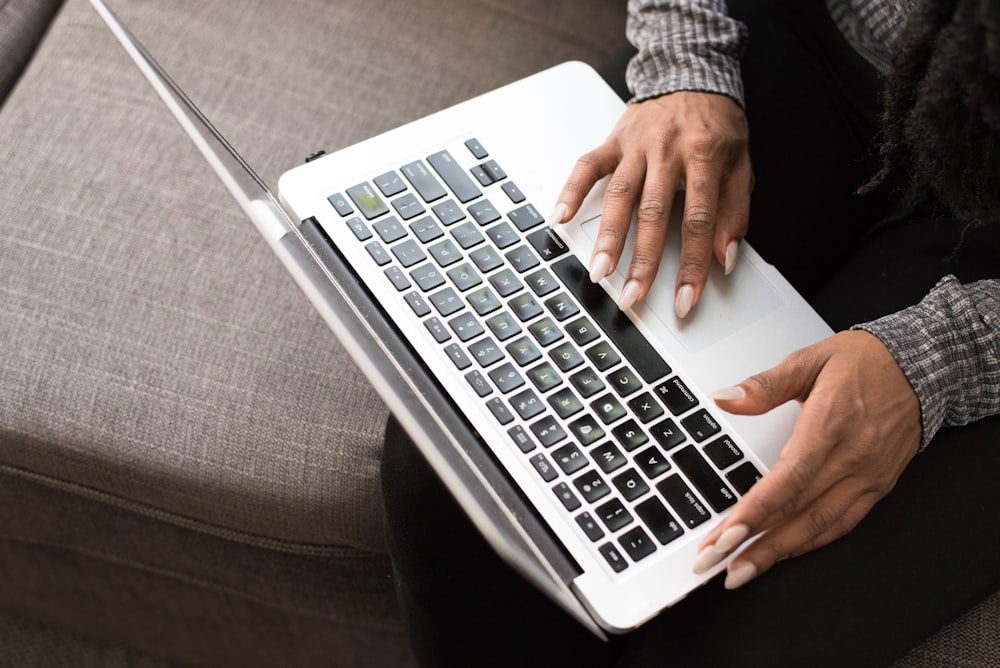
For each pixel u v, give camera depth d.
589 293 0.56
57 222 0.76
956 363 0.54
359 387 0.71
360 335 0.52
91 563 0.84
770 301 0.57
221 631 0.88
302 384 0.71
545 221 0.58
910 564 0.54
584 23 0.90
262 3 0.87
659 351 0.54
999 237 0.65
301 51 0.84
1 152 0.79
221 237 0.76
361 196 0.58
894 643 0.53
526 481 0.50
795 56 0.74
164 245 0.75
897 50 0.49
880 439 0.52
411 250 0.56
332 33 0.86
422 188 0.58
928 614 0.53
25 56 0.90
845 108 0.73
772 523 0.49
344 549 0.74
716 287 0.57
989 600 0.59
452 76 0.84
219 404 0.70
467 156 0.60
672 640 0.55
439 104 0.83
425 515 0.62
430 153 0.60
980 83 0.43
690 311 0.56
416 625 0.64
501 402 0.52
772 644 0.53
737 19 0.74
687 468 0.51
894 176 0.70
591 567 0.48
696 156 0.60
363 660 0.85
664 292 0.56
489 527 0.45
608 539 0.49
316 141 0.79
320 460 0.69
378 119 0.81
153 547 0.80
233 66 0.83
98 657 1.00
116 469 0.70
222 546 0.77
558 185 0.60
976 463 0.57
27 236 0.75
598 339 0.54
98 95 0.82
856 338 0.54
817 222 0.71
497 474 0.49
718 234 0.60
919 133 0.48
